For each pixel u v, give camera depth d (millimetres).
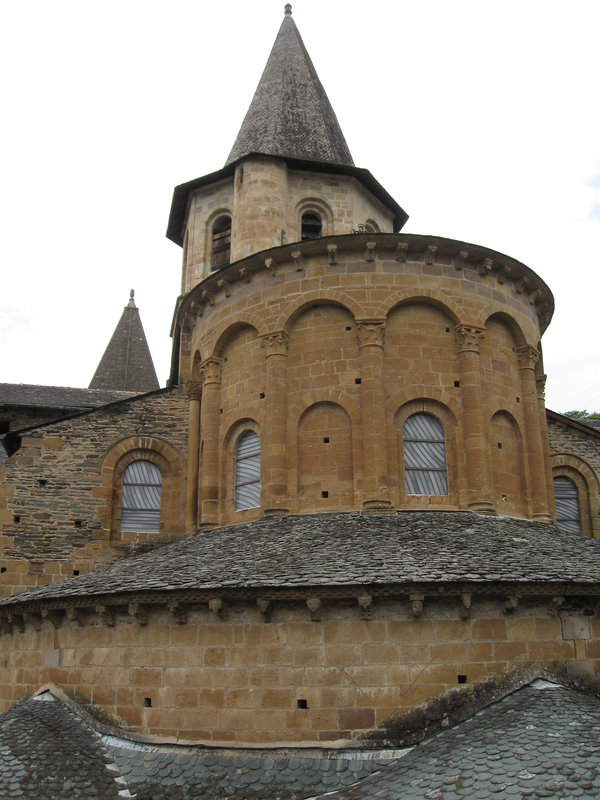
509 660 13180
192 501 22969
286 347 19891
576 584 13211
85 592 14727
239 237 24312
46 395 30641
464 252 19953
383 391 18844
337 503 18422
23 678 16406
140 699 14047
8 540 23016
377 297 19469
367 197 26922
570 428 28625
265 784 12195
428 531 15844
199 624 13930
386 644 13078
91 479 24141
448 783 10523
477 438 18766
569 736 11141
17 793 11930
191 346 25047
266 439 19297
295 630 13336
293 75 28969
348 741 12680
